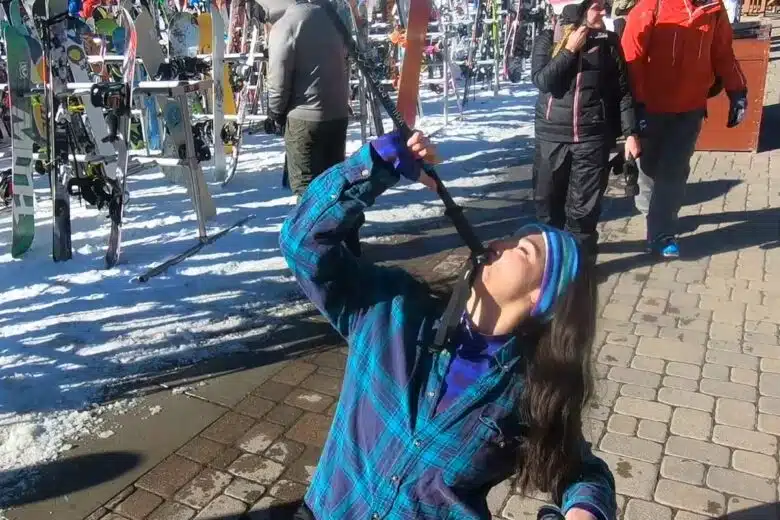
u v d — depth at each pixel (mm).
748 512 2533
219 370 3617
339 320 1539
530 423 1358
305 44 4309
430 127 9727
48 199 6680
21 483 2758
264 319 4180
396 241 5531
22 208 5133
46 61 4938
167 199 6645
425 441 1363
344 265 1543
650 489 2658
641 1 4578
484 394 1357
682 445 2904
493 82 13711
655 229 4961
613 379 3404
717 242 5160
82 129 5395
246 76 7828
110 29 7094
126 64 5012
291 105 4500
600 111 4203
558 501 1439
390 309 1497
